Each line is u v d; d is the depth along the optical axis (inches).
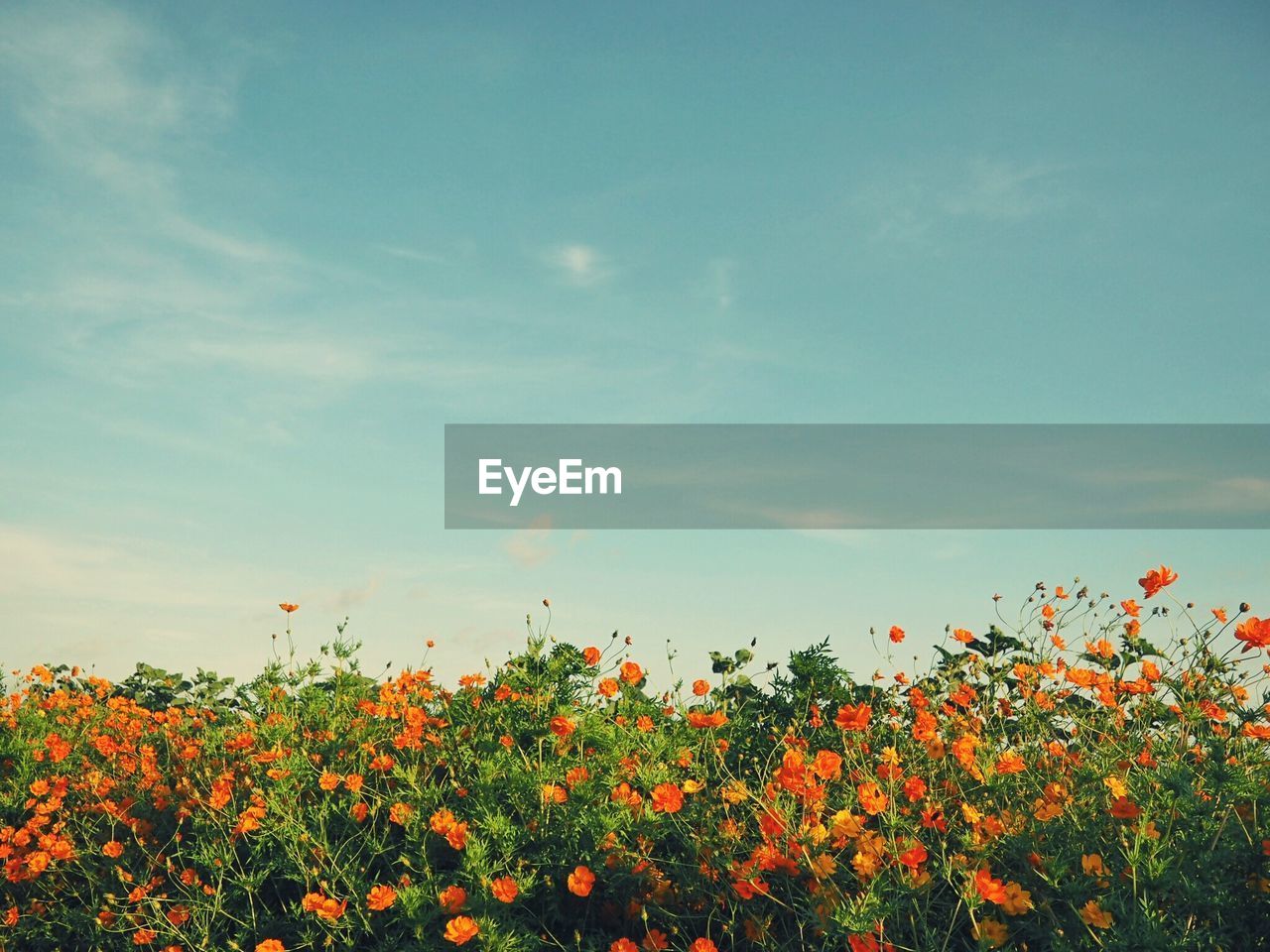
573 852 138.1
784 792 137.7
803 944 115.0
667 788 138.2
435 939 129.7
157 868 170.4
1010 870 120.2
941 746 148.9
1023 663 199.6
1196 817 108.5
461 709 189.2
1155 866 101.3
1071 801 127.4
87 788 195.3
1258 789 114.1
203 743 201.5
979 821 124.9
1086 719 170.4
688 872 135.3
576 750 168.1
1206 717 141.6
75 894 172.2
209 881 158.7
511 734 174.1
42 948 165.9
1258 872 106.6
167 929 151.9
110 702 265.4
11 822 198.1
